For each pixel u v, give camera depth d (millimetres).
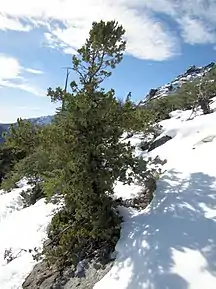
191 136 12812
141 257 6223
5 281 8328
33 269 8320
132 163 7883
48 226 10102
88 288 6445
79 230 7645
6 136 8523
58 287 7090
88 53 7973
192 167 9188
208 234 6094
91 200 7473
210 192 7453
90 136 7379
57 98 7891
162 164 9727
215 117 13953
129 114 7934
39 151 8938
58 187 7504
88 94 7703
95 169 7367
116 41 7934
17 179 15852
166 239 6363
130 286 5730
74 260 7422
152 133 14977
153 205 7820
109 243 7312
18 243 10125
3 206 16266
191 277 5297
